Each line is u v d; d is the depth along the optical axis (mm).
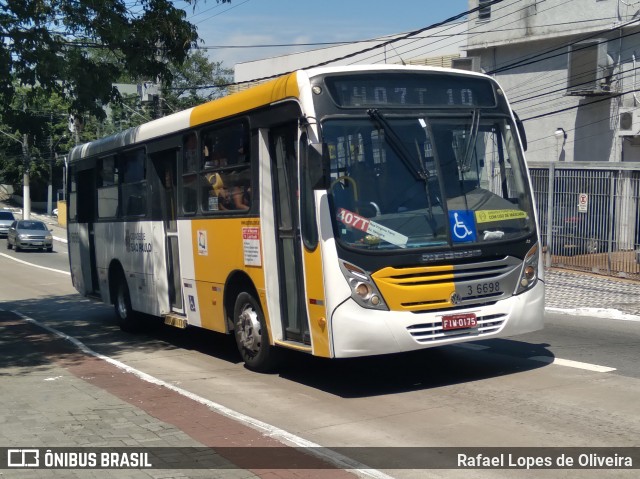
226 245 10148
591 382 8734
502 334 8531
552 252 22250
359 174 8172
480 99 9062
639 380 8789
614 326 12992
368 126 8312
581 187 21312
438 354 10633
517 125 9219
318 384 9242
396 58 38250
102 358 11391
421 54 37469
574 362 9805
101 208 14852
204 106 10758
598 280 19719
